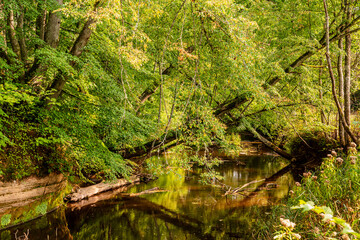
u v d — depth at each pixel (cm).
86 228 735
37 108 637
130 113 822
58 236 660
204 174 775
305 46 944
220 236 659
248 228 691
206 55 641
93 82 839
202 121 573
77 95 809
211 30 560
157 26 648
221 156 2106
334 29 990
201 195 1079
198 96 586
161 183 1312
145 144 1041
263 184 1182
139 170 1345
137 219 814
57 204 845
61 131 649
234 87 677
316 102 1106
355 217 347
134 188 1214
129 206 940
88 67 689
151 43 653
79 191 1012
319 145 1319
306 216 421
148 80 967
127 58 332
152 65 916
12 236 613
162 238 667
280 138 1717
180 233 697
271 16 1018
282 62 1017
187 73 730
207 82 735
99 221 793
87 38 698
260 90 471
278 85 1205
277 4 1109
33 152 732
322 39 1020
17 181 678
